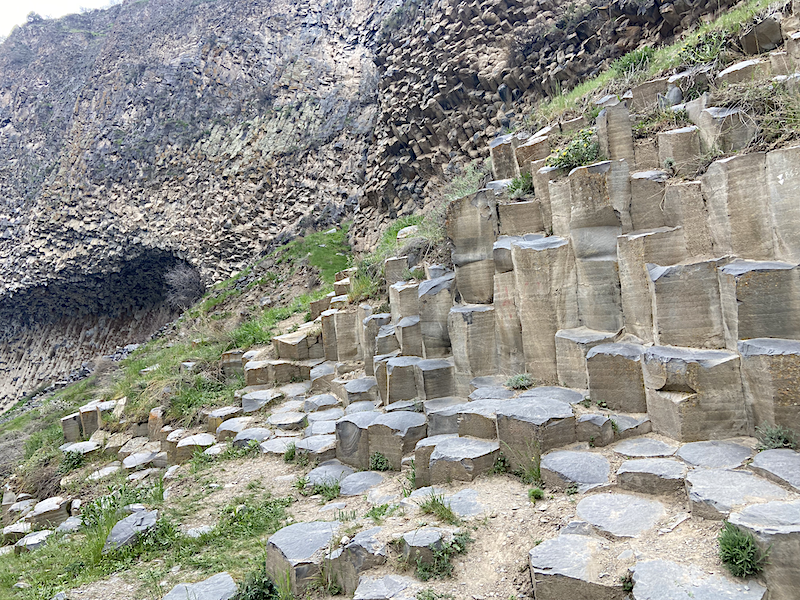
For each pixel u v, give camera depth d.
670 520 3.67
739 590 2.93
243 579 4.49
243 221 26.94
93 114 33.28
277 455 7.80
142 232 29.12
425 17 18.73
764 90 5.31
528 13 15.26
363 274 11.56
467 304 7.33
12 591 5.34
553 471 4.50
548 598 3.35
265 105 29.84
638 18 12.37
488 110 15.91
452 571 3.78
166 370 13.10
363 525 4.55
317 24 31.66
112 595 4.64
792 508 3.20
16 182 34.34
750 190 4.64
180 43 32.97
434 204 13.05
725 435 4.45
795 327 4.21
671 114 6.35
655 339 5.12
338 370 10.10
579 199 5.92
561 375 5.94
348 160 25.78
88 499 9.56
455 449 5.23
